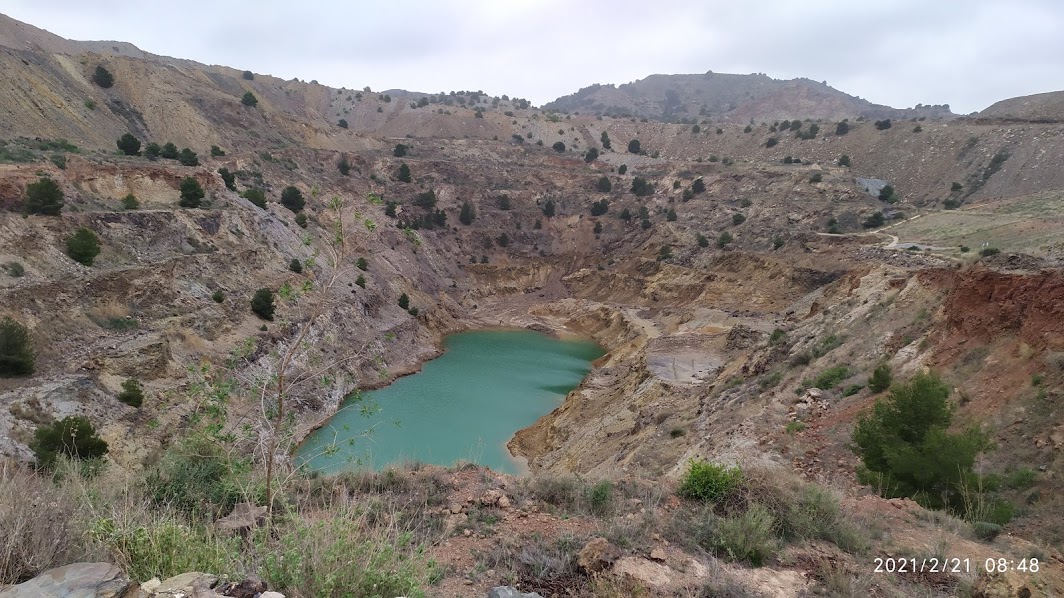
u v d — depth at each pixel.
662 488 11.29
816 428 21.61
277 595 4.82
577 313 90.00
